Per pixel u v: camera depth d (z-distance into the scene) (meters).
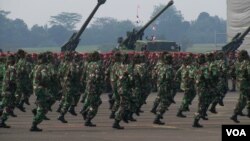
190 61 66.56
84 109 60.38
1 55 69.06
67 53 70.88
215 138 51.28
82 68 69.62
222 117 68.56
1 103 57.75
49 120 65.12
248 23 166.00
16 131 55.28
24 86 72.50
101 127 58.88
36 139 50.16
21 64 72.12
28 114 71.38
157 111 61.22
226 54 107.44
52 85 57.47
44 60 54.06
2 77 63.19
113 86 59.94
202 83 58.03
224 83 73.50
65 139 50.31
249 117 62.59
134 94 63.38
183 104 67.50
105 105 84.38
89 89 58.59
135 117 68.56
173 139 50.69
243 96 61.59
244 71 61.00
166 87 61.09
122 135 53.06
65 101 62.91
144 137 51.88
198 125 58.91
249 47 156.50
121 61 59.28
